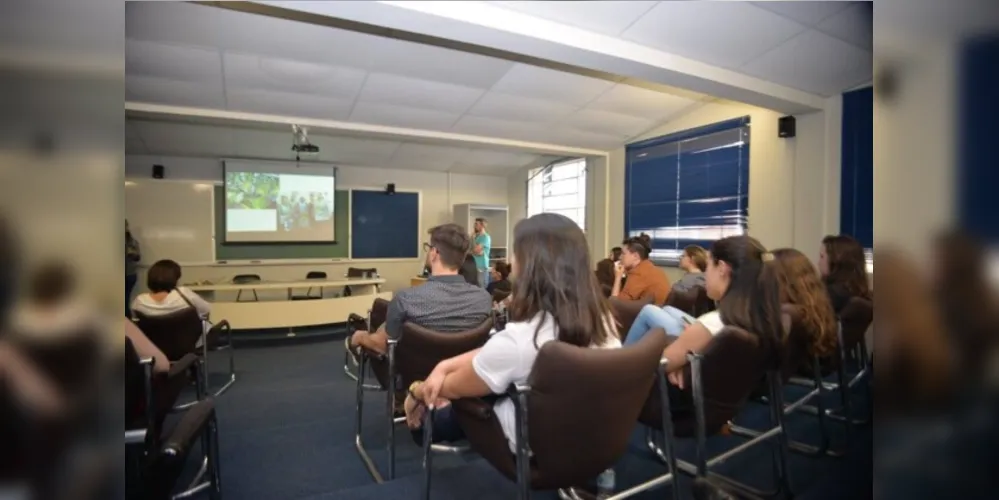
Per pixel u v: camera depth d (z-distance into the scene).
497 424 1.30
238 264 6.72
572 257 1.28
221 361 4.31
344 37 3.39
